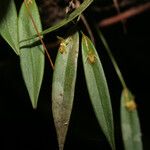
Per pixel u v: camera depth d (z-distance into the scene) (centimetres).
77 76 52
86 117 51
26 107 52
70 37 27
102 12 47
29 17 26
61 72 27
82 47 28
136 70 56
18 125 51
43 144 51
